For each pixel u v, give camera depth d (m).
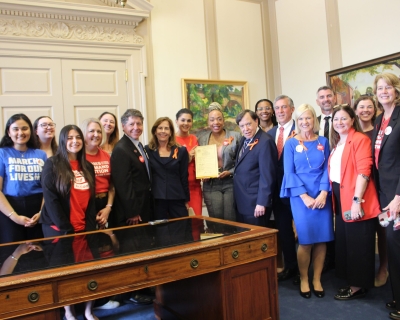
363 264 2.61
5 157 2.63
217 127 3.30
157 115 4.75
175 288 2.37
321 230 2.73
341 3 4.57
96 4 4.35
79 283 1.54
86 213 2.49
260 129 3.00
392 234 2.37
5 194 2.62
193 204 3.29
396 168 2.38
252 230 2.12
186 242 1.90
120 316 2.64
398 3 3.96
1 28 3.91
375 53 4.21
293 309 2.59
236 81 5.25
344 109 2.67
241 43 5.38
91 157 2.82
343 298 2.71
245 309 2.00
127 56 4.54
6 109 3.99
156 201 2.98
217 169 3.12
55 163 2.37
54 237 2.19
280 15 5.46
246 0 5.44
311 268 3.43
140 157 2.87
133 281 1.66
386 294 2.79
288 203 3.04
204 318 2.09
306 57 5.08
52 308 1.49
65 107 4.23
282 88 5.51
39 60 4.11
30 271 1.52
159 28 4.79
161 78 4.80
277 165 2.99
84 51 4.30
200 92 5.01
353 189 2.58
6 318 1.40
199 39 5.07
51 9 4.04
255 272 2.04
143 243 1.92
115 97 4.49
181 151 3.05
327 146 2.81
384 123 2.49
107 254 1.73
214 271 1.92
